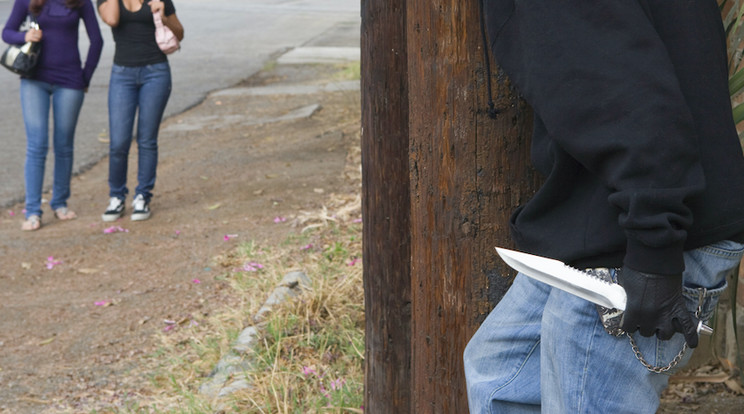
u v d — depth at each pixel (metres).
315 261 5.06
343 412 3.28
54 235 6.10
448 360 2.16
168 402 3.62
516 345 1.88
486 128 1.98
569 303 1.67
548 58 1.52
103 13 5.84
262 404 3.38
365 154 2.85
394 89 2.70
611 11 1.49
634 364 1.65
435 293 2.14
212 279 5.14
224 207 6.56
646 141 1.42
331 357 3.74
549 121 1.53
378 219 2.84
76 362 4.16
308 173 7.33
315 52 16.31
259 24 22.59
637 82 1.45
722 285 1.67
